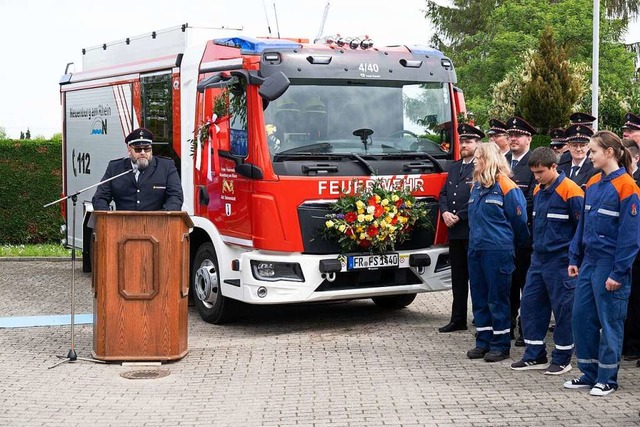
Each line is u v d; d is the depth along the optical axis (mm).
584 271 7711
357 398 7641
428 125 10906
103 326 8992
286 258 10102
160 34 12648
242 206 10328
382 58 10758
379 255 10422
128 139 9836
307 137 10242
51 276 15711
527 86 27125
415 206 10539
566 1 42250
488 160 8836
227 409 7367
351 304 12602
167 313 8984
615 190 7496
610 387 7691
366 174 10375
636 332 8922
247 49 10344
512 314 9969
